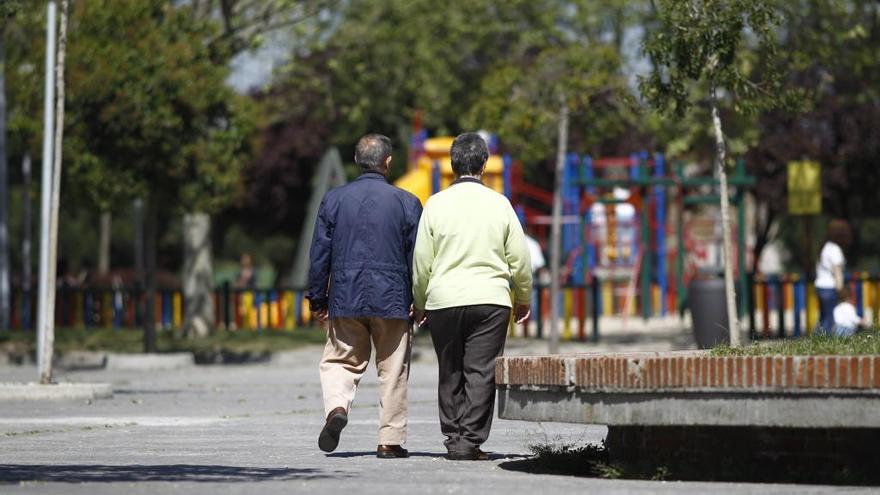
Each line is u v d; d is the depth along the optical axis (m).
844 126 89.75
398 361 26.22
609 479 21.97
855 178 98.25
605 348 72.88
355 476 22.14
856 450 21.14
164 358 66.31
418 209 26.23
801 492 19.33
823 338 23.50
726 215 38.72
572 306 84.81
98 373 62.19
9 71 64.81
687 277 95.44
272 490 19.62
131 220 175.62
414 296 26.22
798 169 71.75
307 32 88.88
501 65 75.25
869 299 77.06
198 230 86.19
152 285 67.75
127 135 63.19
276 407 41.38
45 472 22.50
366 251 25.81
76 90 61.62
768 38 38.03
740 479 21.59
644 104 39.56
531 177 119.94
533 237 98.69
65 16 44.44
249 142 68.06
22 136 64.38
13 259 158.25
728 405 20.52
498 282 25.58
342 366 26.19
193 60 64.25
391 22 96.56
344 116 108.69
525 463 24.69
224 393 48.12
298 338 82.50
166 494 19.03
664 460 22.52
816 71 79.06
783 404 20.16
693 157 83.00
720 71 37.78
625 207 102.50
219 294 91.69
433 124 102.50
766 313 76.75
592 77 68.06
